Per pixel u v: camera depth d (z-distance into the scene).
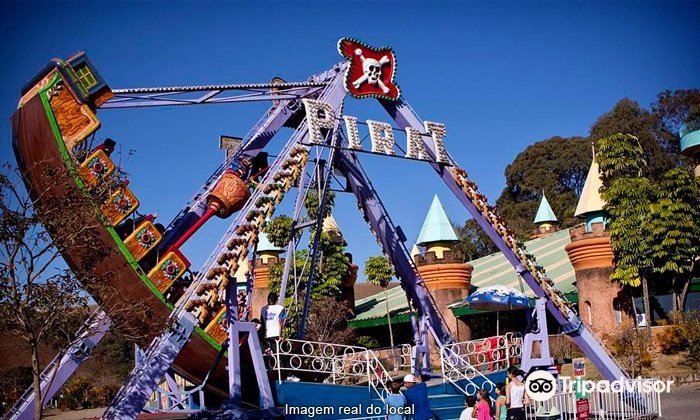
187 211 19.92
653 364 32.75
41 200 15.30
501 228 24.00
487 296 24.45
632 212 35.62
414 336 25.25
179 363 17.70
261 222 18.22
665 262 34.59
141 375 15.94
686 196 35.09
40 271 13.77
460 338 44.50
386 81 23.30
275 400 17.61
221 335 17.19
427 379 22.58
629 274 35.12
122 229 17.38
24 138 16.17
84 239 14.89
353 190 25.14
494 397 20.48
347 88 22.28
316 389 17.91
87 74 16.77
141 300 16.02
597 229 37.94
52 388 16.83
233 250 17.50
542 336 23.31
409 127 22.91
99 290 14.98
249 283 19.42
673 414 21.47
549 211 68.81
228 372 18.11
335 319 45.22
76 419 33.81
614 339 34.41
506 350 22.75
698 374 30.34
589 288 38.06
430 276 45.41
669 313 36.16
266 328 18.31
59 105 16.30
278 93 22.09
